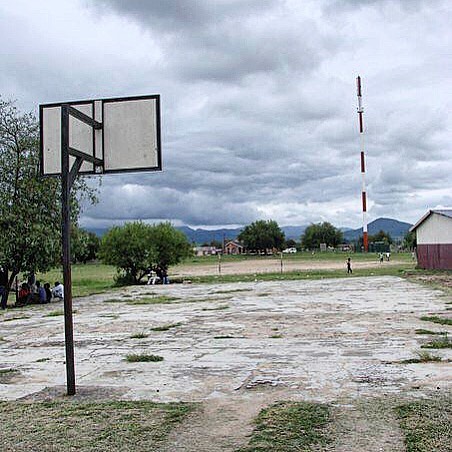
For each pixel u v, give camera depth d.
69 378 7.19
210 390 7.19
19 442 5.36
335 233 143.38
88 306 21.39
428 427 5.30
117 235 36.56
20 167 23.55
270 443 5.05
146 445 5.15
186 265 66.94
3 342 12.74
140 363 9.30
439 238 39.62
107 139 7.91
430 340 10.72
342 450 4.83
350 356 9.27
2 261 22.61
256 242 133.88
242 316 16.06
